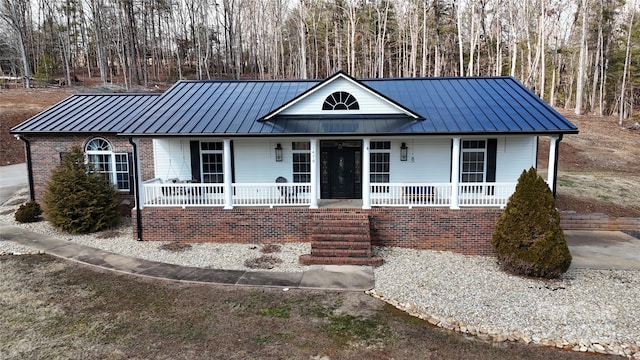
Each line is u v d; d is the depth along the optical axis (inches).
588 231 644.7
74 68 2373.3
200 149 656.4
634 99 2097.7
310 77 2186.3
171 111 630.5
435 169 636.7
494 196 563.5
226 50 2476.6
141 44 2487.7
